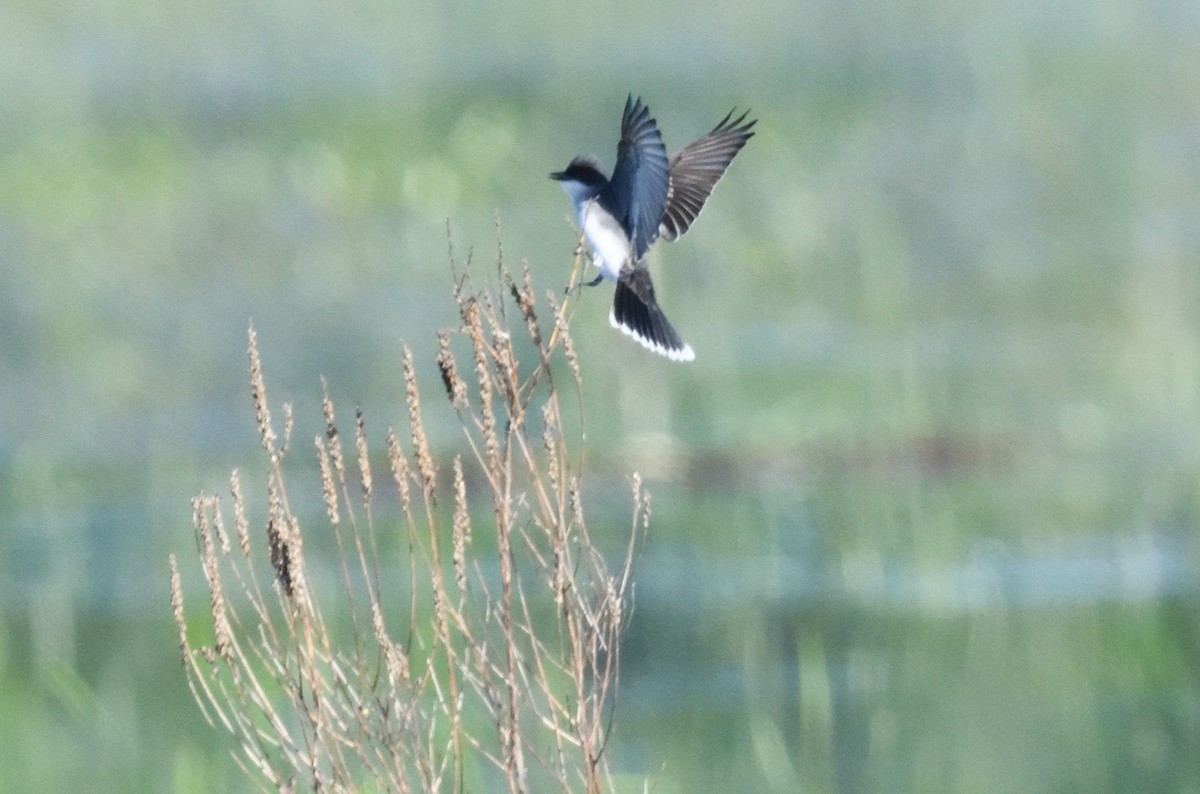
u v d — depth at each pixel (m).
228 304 23.00
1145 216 25.56
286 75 32.12
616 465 16.72
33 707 12.34
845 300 22.41
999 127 28.83
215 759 11.43
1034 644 13.16
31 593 14.33
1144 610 13.60
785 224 24.55
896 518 15.62
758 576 14.38
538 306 20.02
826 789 11.31
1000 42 32.88
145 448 18.34
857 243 24.00
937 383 19.28
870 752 11.72
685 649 13.10
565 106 30.19
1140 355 19.89
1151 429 17.84
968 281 23.06
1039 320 21.42
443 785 9.84
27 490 17.09
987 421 18.06
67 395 20.08
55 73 32.22
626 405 18.38
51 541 15.66
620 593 8.07
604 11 34.19
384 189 26.59
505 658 8.86
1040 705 12.34
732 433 17.59
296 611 7.60
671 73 31.95
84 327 22.19
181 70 32.88
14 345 21.55
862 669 12.81
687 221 8.71
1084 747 11.80
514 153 27.58
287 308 22.78
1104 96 30.31
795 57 32.69
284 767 9.70
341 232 25.39
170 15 34.38
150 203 26.41
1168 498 15.98
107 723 12.15
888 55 32.69
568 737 7.73
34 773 11.48
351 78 32.22
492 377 8.44
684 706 12.23
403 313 22.52
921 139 28.16
